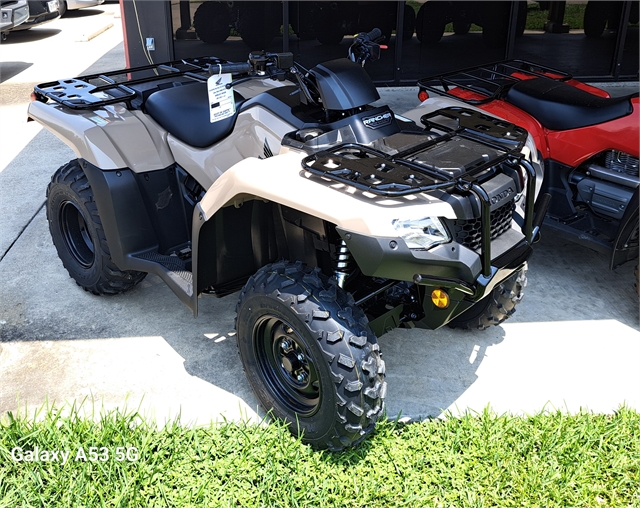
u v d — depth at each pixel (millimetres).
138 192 3150
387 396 2895
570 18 7617
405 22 7480
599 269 3984
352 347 2275
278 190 2305
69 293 3697
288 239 2705
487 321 3148
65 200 3447
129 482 2357
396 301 2691
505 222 2570
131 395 2891
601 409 2816
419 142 2564
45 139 6102
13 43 10516
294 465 2455
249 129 2881
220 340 3283
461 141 2576
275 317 2439
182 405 2834
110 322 3426
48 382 2969
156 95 3268
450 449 2549
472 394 2910
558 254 4172
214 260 2793
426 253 2184
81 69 8656
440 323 2504
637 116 3369
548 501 2350
